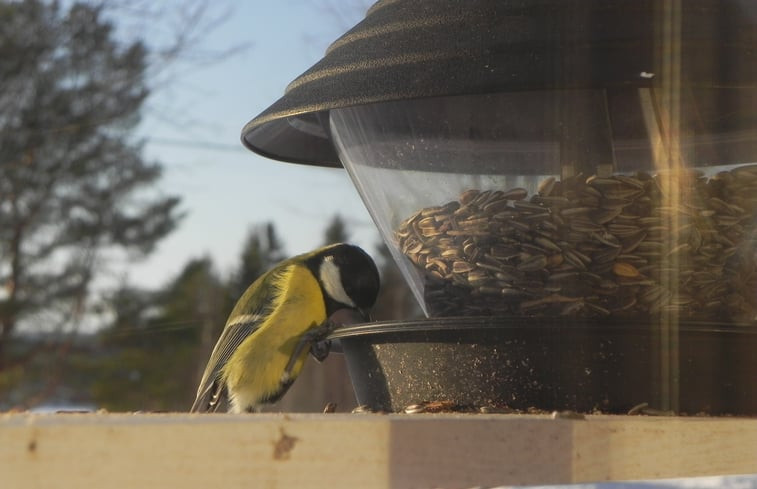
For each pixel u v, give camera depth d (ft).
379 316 69.56
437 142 13.50
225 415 8.87
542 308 13.56
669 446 10.25
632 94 12.42
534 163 13.24
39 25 73.10
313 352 18.07
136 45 72.69
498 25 12.10
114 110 73.97
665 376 12.06
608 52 11.43
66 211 77.30
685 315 13.17
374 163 14.46
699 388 12.08
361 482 8.82
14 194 75.41
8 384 78.59
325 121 15.51
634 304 13.21
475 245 13.83
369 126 13.91
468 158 13.47
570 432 9.74
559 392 12.23
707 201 13.03
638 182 13.01
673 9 11.64
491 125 13.08
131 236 78.13
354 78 12.64
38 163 75.15
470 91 11.50
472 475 9.30
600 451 9.87
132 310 82.43
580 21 11.69
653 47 11.39
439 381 12.94
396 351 13.38
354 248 18.08
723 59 11.47
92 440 7.73
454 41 12.19
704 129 12.52
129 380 88.12
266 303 17.83
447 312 14.32
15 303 75.77
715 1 11.93
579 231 13.24
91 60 74.02
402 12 13.47
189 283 88.22
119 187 77.87
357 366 14.39
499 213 13.58
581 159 13.01
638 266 13.14
